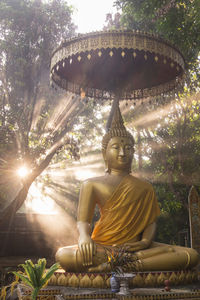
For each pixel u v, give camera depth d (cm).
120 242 736
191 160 1505
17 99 1788
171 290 580
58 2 1912
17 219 2319
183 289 601
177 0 1102
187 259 688
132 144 840
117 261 614
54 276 657
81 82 959
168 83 944
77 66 880
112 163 810
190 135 1516
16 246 2283
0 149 1634
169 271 655
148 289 593
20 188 1742
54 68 851
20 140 1717
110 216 754
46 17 1852
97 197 782
